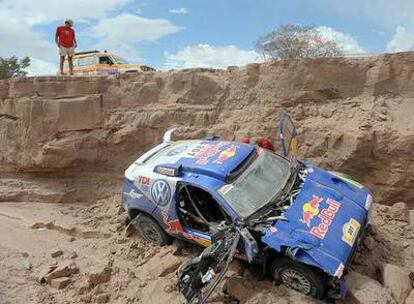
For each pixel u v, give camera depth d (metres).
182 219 6.25
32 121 9.84
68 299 5.85
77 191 9.78
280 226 5.42
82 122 9.91
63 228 7.96
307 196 5.96
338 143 8.84
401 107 8.91
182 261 6.42
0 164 10.36
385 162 8.62
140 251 6.86
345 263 5.05
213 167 6.16
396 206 7.44
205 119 9.79
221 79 10.23
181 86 10.16
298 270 5.21
